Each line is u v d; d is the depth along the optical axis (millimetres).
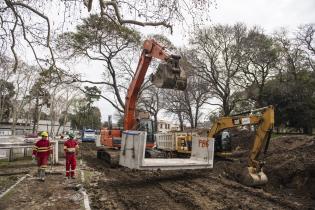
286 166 17766
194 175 16422
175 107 52281
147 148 19000
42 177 13727
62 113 81625
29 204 10008
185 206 10625
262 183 14773
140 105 56094
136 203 10633
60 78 11250
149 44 16375
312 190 15180
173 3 9719
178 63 13914
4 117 71500
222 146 19953
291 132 42594
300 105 38156
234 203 11234
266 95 40125
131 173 16578
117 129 21234
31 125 78312
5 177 14430
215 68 40844
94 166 18938
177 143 20781
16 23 10094
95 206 10102
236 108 43969
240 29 40219
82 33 19500
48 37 10008
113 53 31219
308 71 42969
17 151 21453
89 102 88438
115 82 33750
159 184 14047
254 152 15211
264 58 40312
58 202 10273
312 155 19062
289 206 11445
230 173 17234
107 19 10789
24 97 53875
